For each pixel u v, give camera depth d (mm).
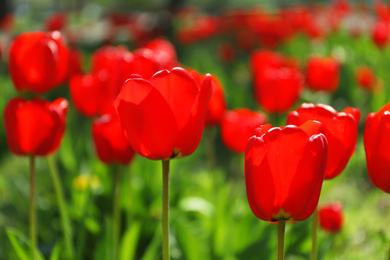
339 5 12102
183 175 4785
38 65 2771
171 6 20406
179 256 3213
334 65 5594
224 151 7090
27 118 2348
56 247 3018
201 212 3818
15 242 2783
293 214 1486
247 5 29969
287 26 10570
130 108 1606
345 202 5051
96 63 3721
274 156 1439
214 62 10859
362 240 4027
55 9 28609
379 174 1648
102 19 22016
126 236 3150
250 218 3557
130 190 3402
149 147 1639
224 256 3229
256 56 6375
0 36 16359
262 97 4508
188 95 1609
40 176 5305
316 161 1423
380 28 8320
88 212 3836
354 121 1743
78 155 4996
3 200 5473
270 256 3287
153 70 2428
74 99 3684
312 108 1771
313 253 2062
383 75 7805
